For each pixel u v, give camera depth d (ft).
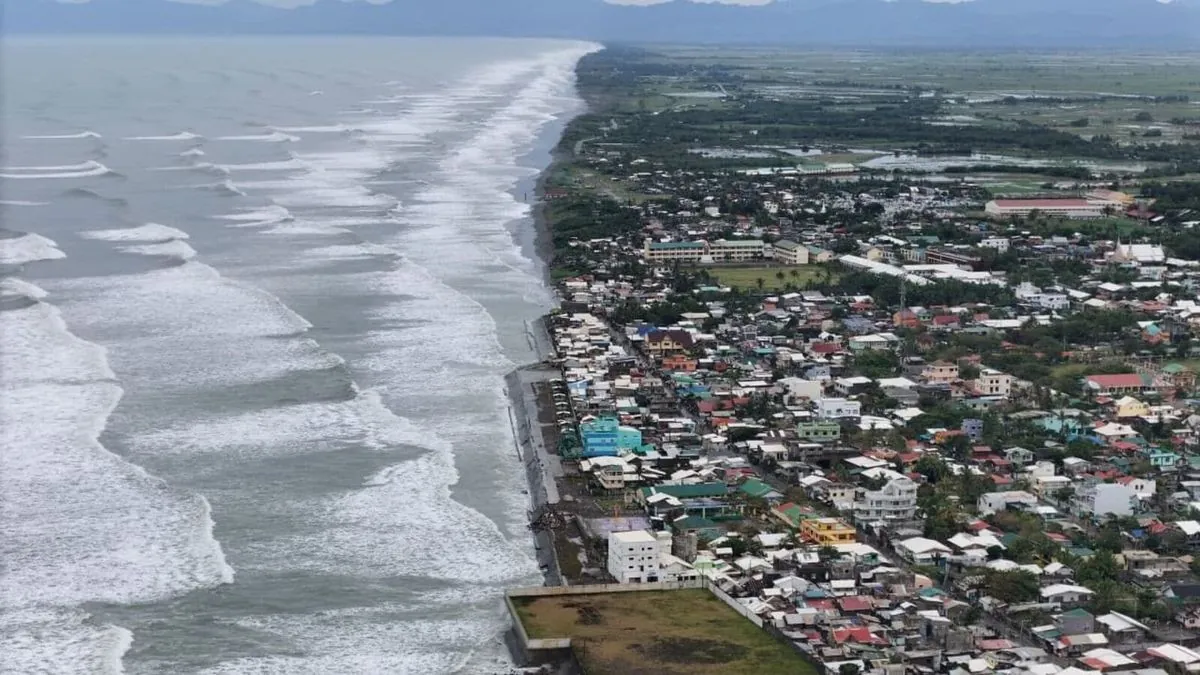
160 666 484.33
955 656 485.97
